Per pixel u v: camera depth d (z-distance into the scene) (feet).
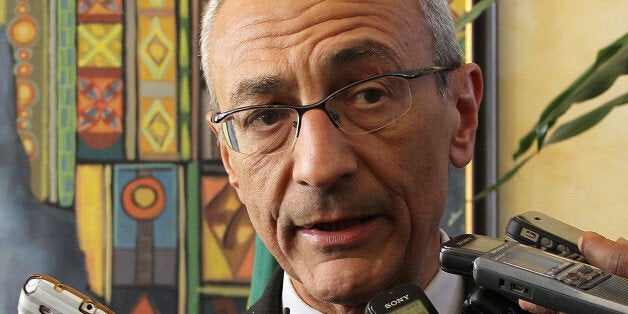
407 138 2.84
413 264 2.99
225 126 3.03
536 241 2.92
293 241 2.93
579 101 3.30
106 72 6.13
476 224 5.54
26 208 6.23
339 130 2.78
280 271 3.54
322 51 2.77
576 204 5.48
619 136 5.41
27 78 6.21
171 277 6.09
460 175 5.58
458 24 4.00
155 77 6.08
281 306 3.43
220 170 6.03
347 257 2.83
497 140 5.53
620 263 2.56
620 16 5.38
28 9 6.21
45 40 6.19
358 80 2.81
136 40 6.10
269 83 2.82
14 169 6.23
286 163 2.87
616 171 5.42
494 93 5.50
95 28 6.14
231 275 6.02
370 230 2.83
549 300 2.33
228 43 2.94
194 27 6.03
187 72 6.05
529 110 5.50
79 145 6.17
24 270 6.24
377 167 2.80
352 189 2.77
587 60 5.42
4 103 6.23
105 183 6.15
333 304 3.10
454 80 3.12
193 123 6.05
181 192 6.07
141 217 6.12
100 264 6.17
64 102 6.18
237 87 2.90
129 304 6.14
